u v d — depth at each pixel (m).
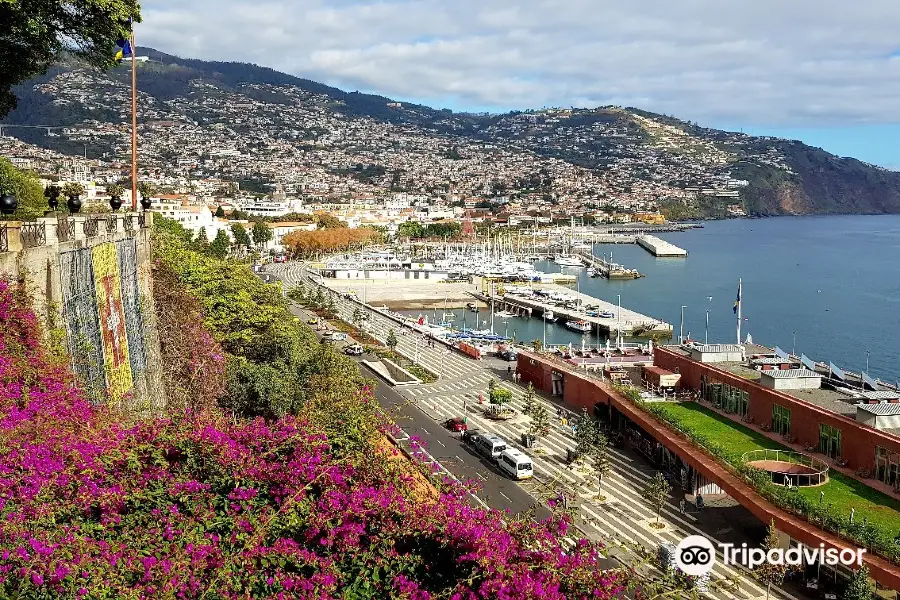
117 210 40.12
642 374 68.94
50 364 22.61
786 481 40.97
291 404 43.19
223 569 14.49
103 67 42.16
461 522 15.80
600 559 37.53
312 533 16.17
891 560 31.39
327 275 192.62
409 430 62.94
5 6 32.66
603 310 149.62
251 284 61.94
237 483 17.55
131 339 36.34
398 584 15.10
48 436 18.48
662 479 45.28
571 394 71.50
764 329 134.12
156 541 15.27
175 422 19.92
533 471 52.91
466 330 129.12
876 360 110.25
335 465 18.80
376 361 92.50
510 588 13.97
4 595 12.63
